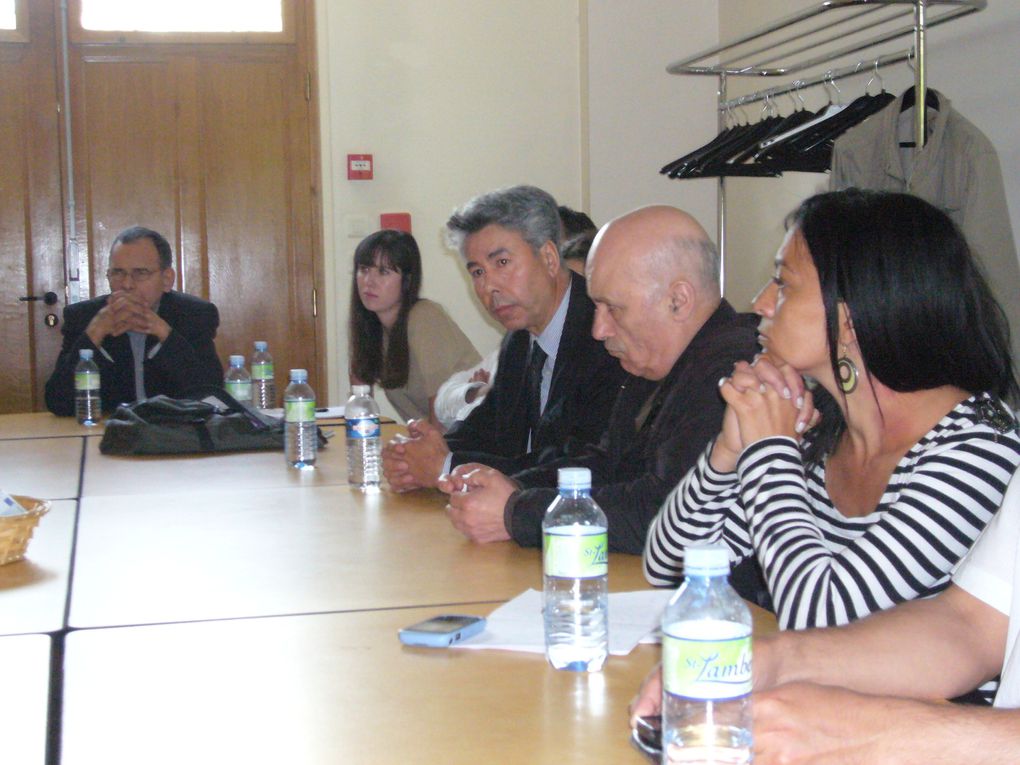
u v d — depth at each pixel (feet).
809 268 4.30
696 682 2.69
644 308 5.74
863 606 3.86
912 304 4.13
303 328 16.70
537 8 16.92
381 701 3.33
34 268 16.05
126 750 2.98
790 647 3.39
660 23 16.85
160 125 16.26
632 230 5.77
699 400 5.40
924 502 3.94
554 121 17.07
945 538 3.89
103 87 16.12
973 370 4.19
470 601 4.48
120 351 12.96
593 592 3.68
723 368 5.42
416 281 11.78
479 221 8.10
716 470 4.69
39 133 15.97
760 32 12.08
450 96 16.76
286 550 5.49
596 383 7.54
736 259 16.83
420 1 16.60
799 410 4.51
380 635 4.01
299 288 16.66
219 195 16.44
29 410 16.14
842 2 10.57
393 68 16.60
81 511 6.63
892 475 4.31
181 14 16.26
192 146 16.35
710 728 2.69
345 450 9.50
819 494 4.69
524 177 17.03
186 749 2.98
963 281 4.17
